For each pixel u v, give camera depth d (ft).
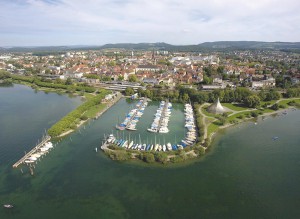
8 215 400.67
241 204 418.72
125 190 456.45
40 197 441.68
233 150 606.14
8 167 536.42
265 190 454.40
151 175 501.15
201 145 619.67
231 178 490.08
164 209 408.67
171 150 585.22
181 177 494.18
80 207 416.46
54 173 512.63
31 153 591.37
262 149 613.52
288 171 514.27
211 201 426.51
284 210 403.95
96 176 500.33
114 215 397.60
